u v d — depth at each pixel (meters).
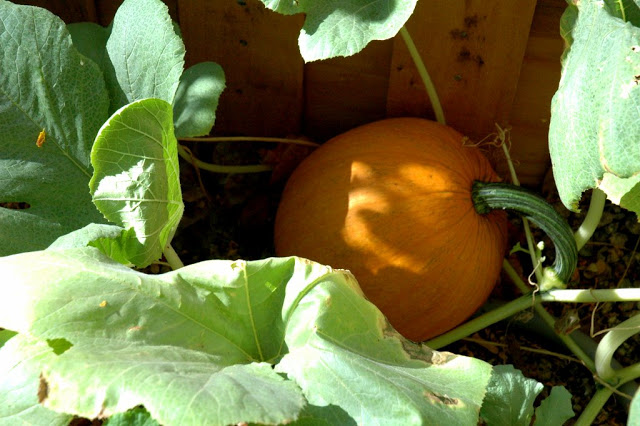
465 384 0.73
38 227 0.87
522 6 1.01
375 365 0.71
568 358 1.06
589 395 1.05
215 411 0.61
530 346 1.10
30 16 0.90
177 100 0.93
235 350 0.74
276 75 1.11
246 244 1.14
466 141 1.03
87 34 0.98
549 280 0.98
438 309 0.96
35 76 0.90
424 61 1.07
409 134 0.99
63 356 0.65
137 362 0.65
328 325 0.73
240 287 0.75
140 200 0.80
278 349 0.75
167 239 0.87
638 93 0.72
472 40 1.04
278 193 1.16
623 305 1.11
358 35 0.84
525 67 1.07
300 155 1.15
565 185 0.79
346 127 1.17
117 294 0.70
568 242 0.95
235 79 1.12
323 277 0.75
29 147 0.89
